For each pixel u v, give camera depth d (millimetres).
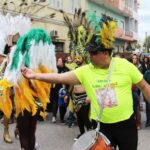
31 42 6090
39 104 6191
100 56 3918
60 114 10594
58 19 23156
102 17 4012
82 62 7738
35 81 6129
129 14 44562
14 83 6152
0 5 13773
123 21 44719
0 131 9070
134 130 4004
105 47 3891
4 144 7887
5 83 6410
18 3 15531
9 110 6574
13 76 6195
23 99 6070
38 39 6133
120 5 40281
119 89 3920
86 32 4355
